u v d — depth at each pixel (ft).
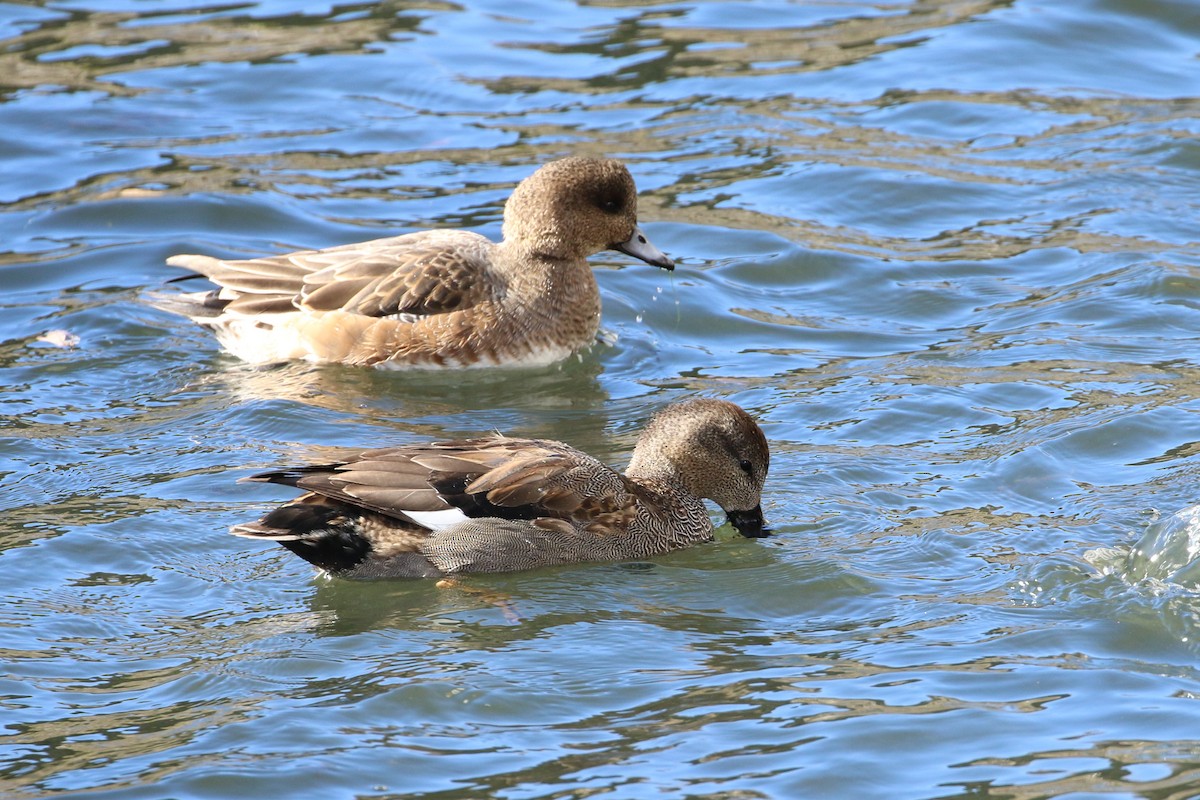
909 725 29.96
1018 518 39.11
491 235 57.26
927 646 33.22
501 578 37.06
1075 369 47.98
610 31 74.69
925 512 39.68
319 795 27.76
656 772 28.53
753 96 68.49
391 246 51.85
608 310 54.65
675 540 39.24
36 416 45.06
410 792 27.91
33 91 66.90
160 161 62.34
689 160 63.41
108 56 70.49
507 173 62.18
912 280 55.31
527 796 27.73
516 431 45.34
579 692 31.40
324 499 36.37
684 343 52.39
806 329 52.60
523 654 32.94
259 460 42.52
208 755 28.94
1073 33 73.41
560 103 67.77
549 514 37.65
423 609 35.27
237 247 56.85
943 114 66.80
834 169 62.44
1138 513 38.81
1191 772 28.30
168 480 41.09
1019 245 57.31
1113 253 56.13
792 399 46.98
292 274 51.13
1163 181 61.46
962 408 45.60
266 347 50.47
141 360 49.67
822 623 34.68
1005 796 27.71
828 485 41.39
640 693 31.40
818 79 69.97
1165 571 35.81
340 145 64.28
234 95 67.87
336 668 32.30
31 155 62.28
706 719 30.32
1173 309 52.01
